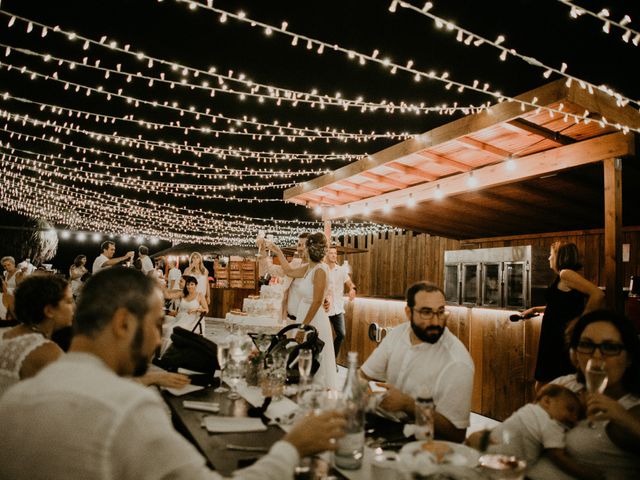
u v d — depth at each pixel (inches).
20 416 44.1
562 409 70.8
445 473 56.4
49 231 835.4
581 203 262.8
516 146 191.6
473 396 227.3
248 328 235.5
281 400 93.0
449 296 280.7
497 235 362.9
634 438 64.1
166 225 717.3
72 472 41.0
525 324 204.5
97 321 49.7
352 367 73.2
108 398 43.7
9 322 140.5
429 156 208.7
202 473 43.7
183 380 94.6
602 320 78.5
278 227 607.8
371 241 446.6
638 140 167.2
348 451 62.1
